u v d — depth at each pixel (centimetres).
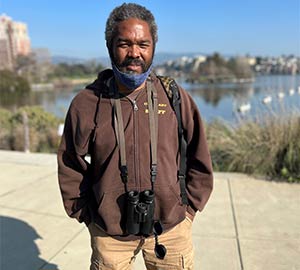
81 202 166
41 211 394
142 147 145
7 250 310
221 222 356
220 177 495
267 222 354
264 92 731
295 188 450
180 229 163
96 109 148
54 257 299
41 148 809
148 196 144
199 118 161
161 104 150
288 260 285
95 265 167
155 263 169
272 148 502
